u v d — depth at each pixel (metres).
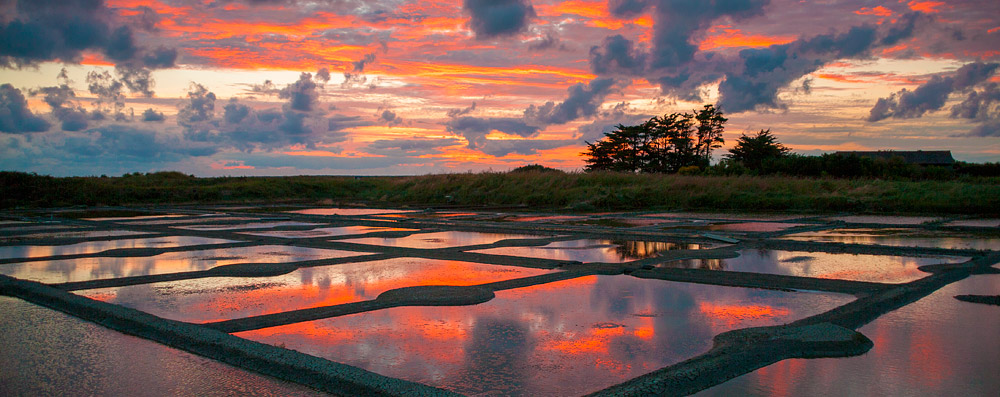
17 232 15.13
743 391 4.10
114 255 10.75
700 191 26.61
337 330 5.71
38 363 4.82
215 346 5.14
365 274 8.73
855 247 11.41
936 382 4.25
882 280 8.02
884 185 26.44
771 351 4.90
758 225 16.81
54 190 30.14
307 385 4.28
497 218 20.23
